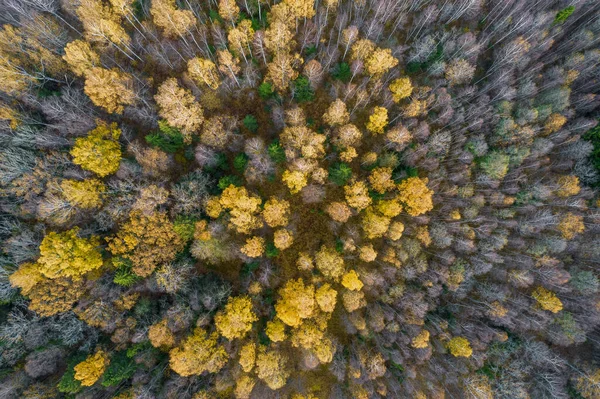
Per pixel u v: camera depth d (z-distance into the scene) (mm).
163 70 42312
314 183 41906
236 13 40094
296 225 43156
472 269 42250
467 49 42562
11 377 35031
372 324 39219
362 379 39188
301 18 41094
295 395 39500
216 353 35062
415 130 39969
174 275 36031
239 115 43094
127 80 36250
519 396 41750
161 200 34938
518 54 41625
